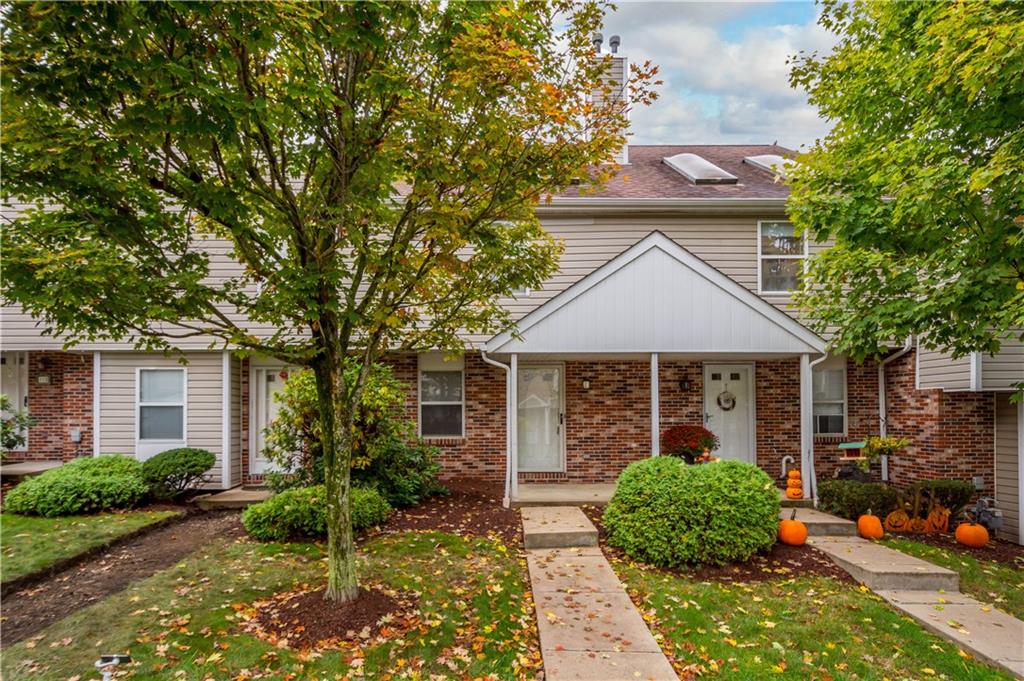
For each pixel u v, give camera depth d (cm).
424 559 663
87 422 1141
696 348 944
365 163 461
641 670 434
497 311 639
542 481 1146
